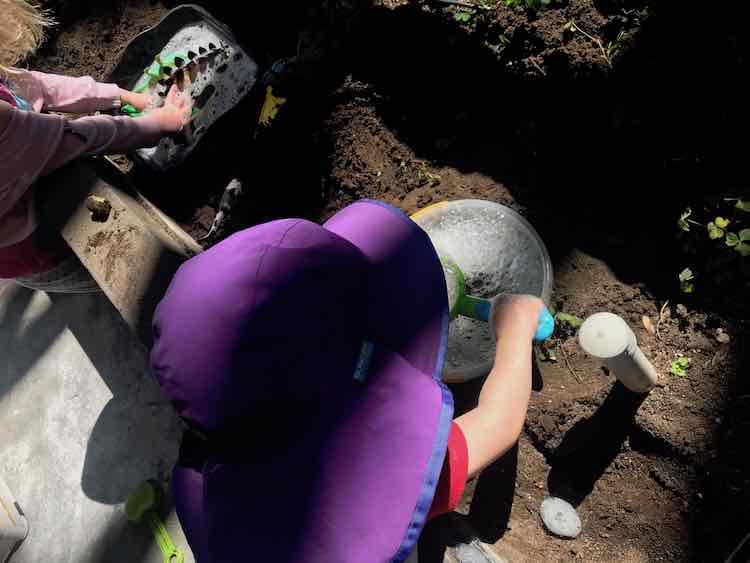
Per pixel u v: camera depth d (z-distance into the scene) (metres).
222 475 0.99
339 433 1.00
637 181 2.03
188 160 2.79
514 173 2.23
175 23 2.86
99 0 3.31
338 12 2.55
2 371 2.42
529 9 2.18
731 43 1.84
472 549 1.75
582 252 2.07
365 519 1.01
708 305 1.86
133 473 2.04
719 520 1.69
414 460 1.03
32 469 2.19
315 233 1.03
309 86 2.56
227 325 0.91
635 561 1.78
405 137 2.43
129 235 1.63
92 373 2.25
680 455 1.77
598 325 1.53
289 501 0.99
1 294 2.54
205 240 2.71
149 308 1.55
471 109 2.34
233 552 0.99
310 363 0.94
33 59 3.33
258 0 2.85
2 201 1.55
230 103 2.68
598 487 1.87
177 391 0.95
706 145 1.89
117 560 1.94
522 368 1.35
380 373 1.05
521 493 1.94
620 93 2.02
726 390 1.76
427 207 2.17
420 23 2.38
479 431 1.25
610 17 2.08
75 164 1.78
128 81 2.87
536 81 2.19
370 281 1.12
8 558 2.06
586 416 1.92
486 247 2.03
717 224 1.81
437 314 1.30
